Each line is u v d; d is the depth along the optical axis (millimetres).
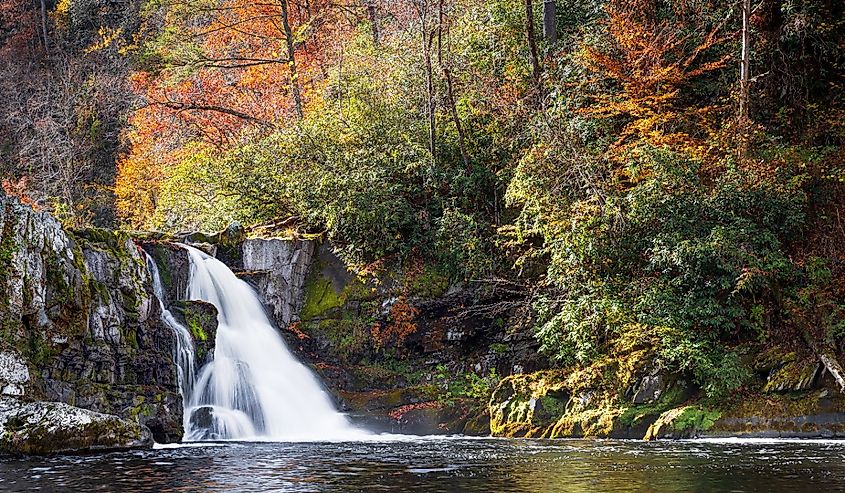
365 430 18484
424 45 24094
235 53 37406
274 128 30828
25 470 10203
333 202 22312
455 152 24234
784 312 17234
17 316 13781
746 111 20531
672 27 22891
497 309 20875
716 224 18047
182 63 33219
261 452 12812
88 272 15461
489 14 26578
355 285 21906
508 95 23922
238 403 17734
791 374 15984
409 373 20906
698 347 16531
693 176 18719
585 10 26312
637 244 18547
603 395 17156
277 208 24969
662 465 10734
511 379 18719
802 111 22297
